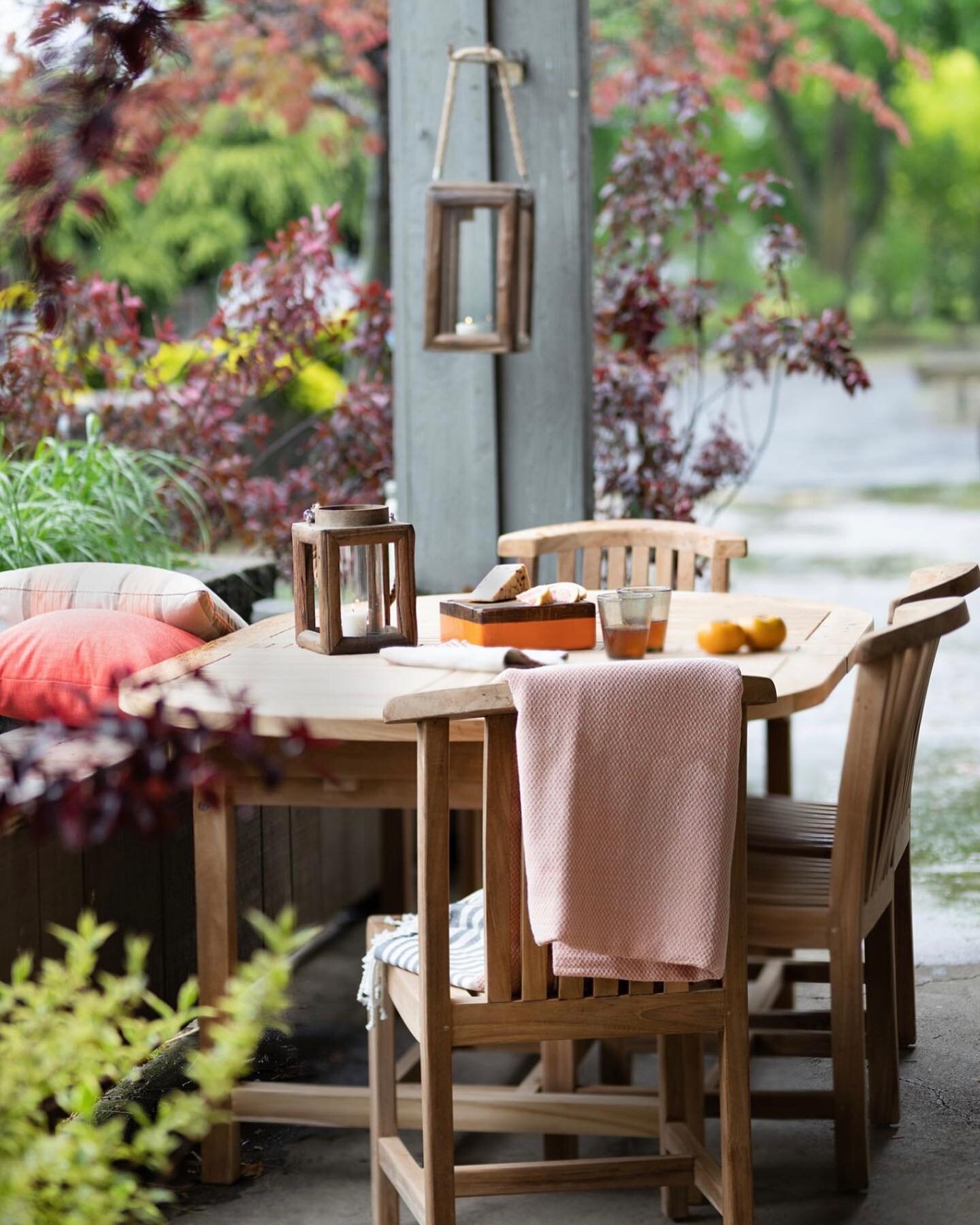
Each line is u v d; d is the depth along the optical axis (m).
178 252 17.83
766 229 6.56
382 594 3.75
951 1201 3.40
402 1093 3.41
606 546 4.89
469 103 5.32
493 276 5.25
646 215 6.58
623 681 2.70
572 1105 3.35
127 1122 3.74
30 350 5.94
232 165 17.02
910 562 11.12
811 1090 3.54
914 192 39.28
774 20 11.15
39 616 3.89
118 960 3.75
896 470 17.22
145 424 6.29
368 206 11.65
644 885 2.75
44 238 2.57
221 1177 3.56
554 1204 3.49
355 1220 3.39
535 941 2.79
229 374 6.34
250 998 1.86
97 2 2.40
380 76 10.66
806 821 3.85
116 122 2.45
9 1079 1.80
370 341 6.42
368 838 5.39
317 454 6.54
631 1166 3.02
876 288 40.69
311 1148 3.77
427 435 5.48
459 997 2.87
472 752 3.30
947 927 5.03
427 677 3.39
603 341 6.50
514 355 5.45
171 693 3.25
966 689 8.03
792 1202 3.42
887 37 11.47
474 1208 3.47
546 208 5.38
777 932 3.36
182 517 6.29
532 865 2.73
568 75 5.33
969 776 6.57
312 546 3.77
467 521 5.49
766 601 4.28
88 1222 1.74
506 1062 4.32
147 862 3.91
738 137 36.50
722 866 2.74
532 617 3.63
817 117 37.03
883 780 3.38
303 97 10.91
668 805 2.73
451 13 5.29
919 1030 4.33
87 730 1.93
